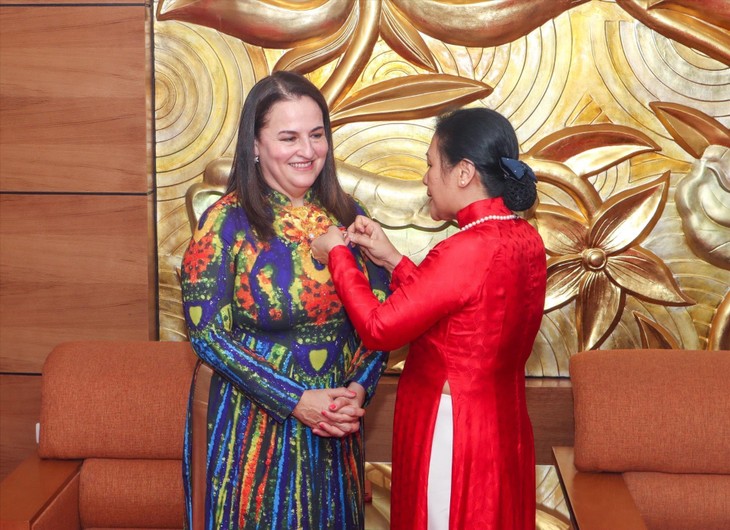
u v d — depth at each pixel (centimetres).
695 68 273
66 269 294
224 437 193
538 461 288
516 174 181
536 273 189
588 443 233
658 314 286
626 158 278
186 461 198
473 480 186
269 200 196
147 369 254
